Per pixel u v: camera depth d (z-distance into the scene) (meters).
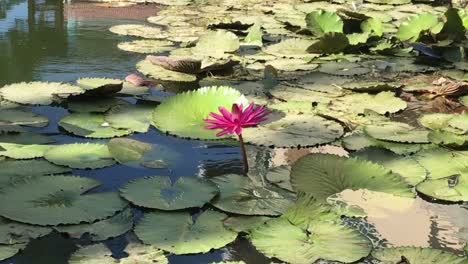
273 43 5.80
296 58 5.13
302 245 3.09
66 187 3.33
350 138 3.80
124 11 7.10
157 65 4.64
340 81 4.54
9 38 5.44
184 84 4.43
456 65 5.05
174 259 3.07
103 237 3.12
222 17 6.93
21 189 3.29
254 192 3.36
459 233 3.22
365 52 5.52
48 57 4.84
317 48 5.30
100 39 5.57
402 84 4.50
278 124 3.90
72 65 4.65
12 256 3.03
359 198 3.35
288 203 3.30
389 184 3.42
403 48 5.61
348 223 3.24
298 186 3.39
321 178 3.43
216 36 5.43
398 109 4.13
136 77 4.35
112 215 3.21
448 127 3.94
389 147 3.74
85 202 3.26
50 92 4.12
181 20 6.66
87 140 3.71
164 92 4.29
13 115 3.87
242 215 3.24
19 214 3.18
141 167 3.52
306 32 6.14
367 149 3.67
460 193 3.40
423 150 3.69
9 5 7.05
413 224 3.25
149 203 3.26
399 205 3.33
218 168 3.55
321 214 3.21
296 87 4.43
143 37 5.71
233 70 4.71
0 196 3.25
